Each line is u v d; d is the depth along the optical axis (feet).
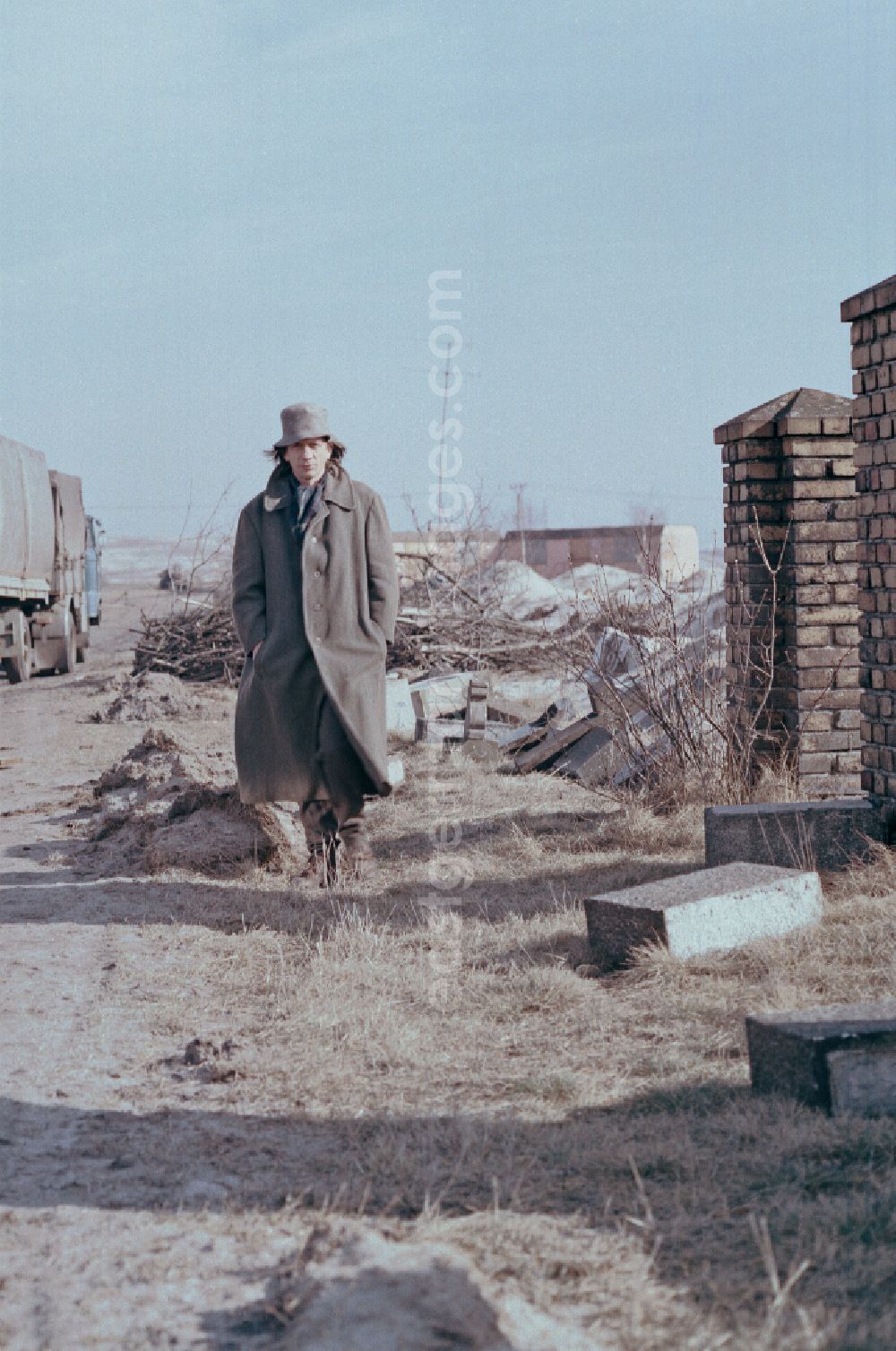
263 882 21.80
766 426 24.56
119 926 19.01
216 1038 14.21
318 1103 12.24
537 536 103.30
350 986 15.47
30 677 75.05
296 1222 9.52
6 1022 14.85
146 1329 8.07
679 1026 13.78
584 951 16.60
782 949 15.61
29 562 68.64
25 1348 7.89
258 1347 7.78
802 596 24.27
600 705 31.73
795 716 24.54
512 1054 13.35
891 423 19.35
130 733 45.09
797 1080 11.34
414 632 54.85
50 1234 9.48
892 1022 11.51
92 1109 12.21
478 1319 7.47
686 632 27.55
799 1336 7.52
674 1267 8.63
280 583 21.07
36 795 33.06
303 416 20.99
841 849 19.58
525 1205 9.62
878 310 19.48
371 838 25.21
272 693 20.84
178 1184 10.39
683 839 22.91
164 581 132.26
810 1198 9.57
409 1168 10.29
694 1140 10.79
